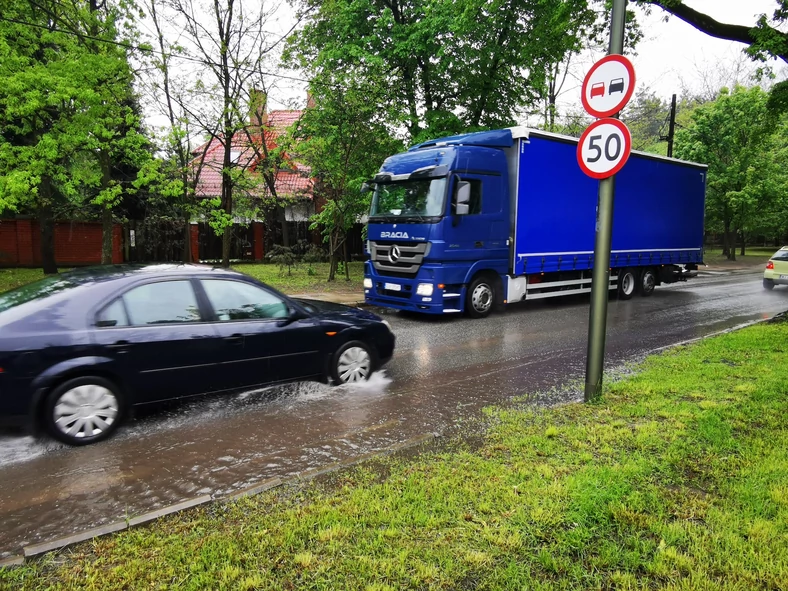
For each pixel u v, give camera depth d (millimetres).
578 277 12898
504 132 11133
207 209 18281
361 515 3158
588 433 4441
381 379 6602
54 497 3602
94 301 4664
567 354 7965
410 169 11023
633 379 6184
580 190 12336
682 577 2564
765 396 5332
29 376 4258
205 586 2510
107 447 4457
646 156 14094
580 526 2996
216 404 5602
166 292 5051
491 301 11539
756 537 2850
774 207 30469
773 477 3545
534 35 13477
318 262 24891
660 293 16219
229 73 18172
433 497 3344
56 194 18828
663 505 3215
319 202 23000
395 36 17828
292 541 2881
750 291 16781
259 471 4016
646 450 4070
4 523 3264
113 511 3416
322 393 5980
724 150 29844
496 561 2701
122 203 22859
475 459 3979
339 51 17141
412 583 2518
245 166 19172
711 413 4805
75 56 12617
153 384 4844
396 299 11070
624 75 4828
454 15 15836
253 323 5477
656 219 14766
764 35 9695
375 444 4512
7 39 12516
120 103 14938
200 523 3135
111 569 2664
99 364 4527
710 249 47031
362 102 15641
